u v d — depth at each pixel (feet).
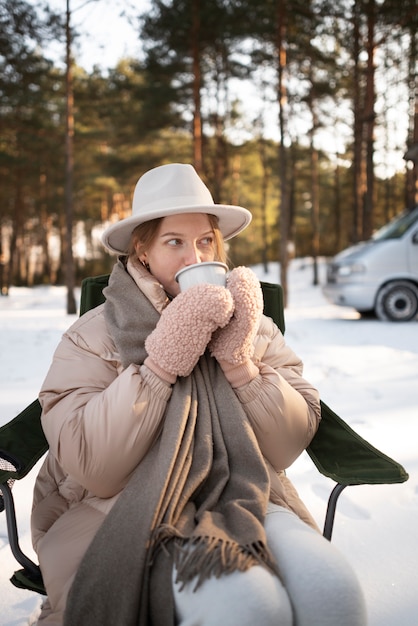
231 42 51.26
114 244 5.57
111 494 4.58
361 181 74.18
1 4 41.42
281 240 49.16
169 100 63.05
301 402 4.91
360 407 13.93
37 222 134.41
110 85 64.44
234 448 4.45
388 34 49.83
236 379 4.71
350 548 7.05
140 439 4.35
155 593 3.66
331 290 34.81
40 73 51.01
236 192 117.08
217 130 78.13
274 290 7.11
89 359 4.92
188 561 3.51
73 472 4.48
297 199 137.80
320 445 5.38
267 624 3.27
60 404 4.69
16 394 15.76
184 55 54.49
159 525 3.87
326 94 67.92
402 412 13.38
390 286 32.96
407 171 79.25
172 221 5.20
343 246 145.28
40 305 62.54
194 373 4.71
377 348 22.99
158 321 4.79
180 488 4.07
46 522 5.14
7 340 28.58
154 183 5.38
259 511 4.02
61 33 43.32
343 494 8.82
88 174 104.37
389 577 6.31
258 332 5.56
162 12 49.62
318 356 21.27
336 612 3.44
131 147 87.51
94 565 3.93
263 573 3.47
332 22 49.85
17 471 4.98
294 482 9.36
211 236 5.43
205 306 4.26
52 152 81.35
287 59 51.06
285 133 47.37
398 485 9.05
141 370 4.51
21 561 4.94
